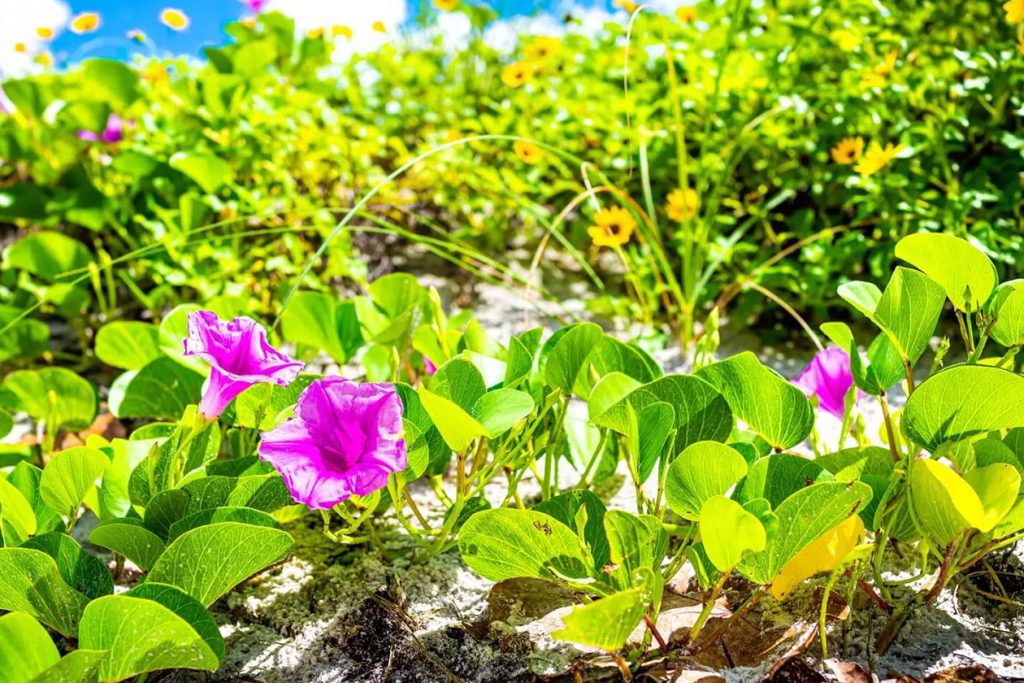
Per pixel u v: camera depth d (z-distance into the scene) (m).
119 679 0.41
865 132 0.89
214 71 1.02
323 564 0.55
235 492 0.49
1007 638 0.48
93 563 0.46
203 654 0.40
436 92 1.26
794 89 0.91
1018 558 0.53
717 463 0.44
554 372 0.53
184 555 0.43
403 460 0.42
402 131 1.21
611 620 0.40
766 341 0.87
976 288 0.47
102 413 0.76
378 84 1.33
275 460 0.42
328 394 0.43
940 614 0.49
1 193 0.92
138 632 0.39
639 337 0.80
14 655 0.39
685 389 0.50
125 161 0.92
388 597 0.52
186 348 0.46
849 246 0.82
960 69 0.89
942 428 0.45
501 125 1.08
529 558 0.45
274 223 0.98
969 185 0.82
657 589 0.45
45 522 0.50
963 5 0.91
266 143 1.01
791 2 0.98
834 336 0.51
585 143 1.06
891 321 0.46
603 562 0.47
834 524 0.43
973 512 0.43
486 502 0.54
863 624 0.49
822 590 0.50
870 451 0.49
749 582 0.52
